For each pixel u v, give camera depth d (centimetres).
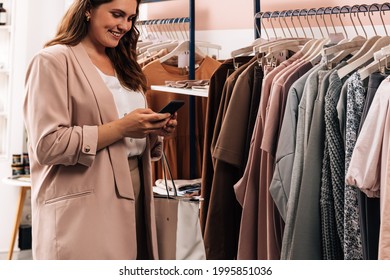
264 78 194
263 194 192
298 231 166
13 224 397
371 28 250
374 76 153
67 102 158
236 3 308
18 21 394
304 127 173
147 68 280
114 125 159
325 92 169
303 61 196
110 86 173
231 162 202
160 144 194
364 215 154
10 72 394
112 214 162
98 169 160
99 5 163
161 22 304
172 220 186
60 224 157
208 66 293
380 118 144
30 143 159
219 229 210
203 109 290
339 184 162
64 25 168
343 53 187
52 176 162
